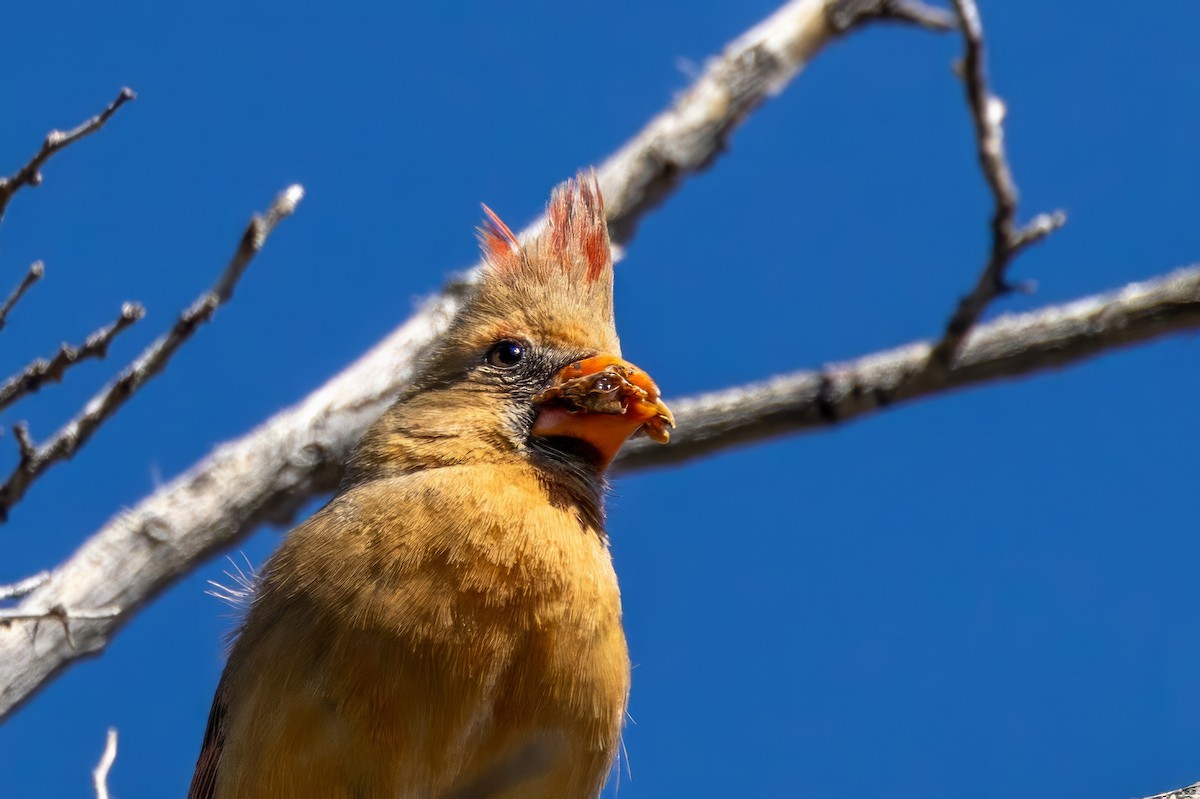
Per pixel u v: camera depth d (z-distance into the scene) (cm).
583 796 992
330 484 1424
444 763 952
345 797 948
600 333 1138
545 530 990
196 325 1041
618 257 1273
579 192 1180
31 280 995
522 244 1176
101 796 1037
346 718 941
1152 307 1370
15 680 1241
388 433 1080
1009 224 1179
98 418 1051
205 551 1363
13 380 1006
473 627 950
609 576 1013
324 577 967
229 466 1393
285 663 959
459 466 1043
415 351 1458
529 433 1081
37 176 991
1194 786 973
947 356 1253
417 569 957
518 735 963
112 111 991
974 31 1093
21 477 1052
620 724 1011
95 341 1003
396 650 941
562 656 964
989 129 1136
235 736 985
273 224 1036
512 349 1102
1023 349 1393
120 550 1334
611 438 1081
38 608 1255
